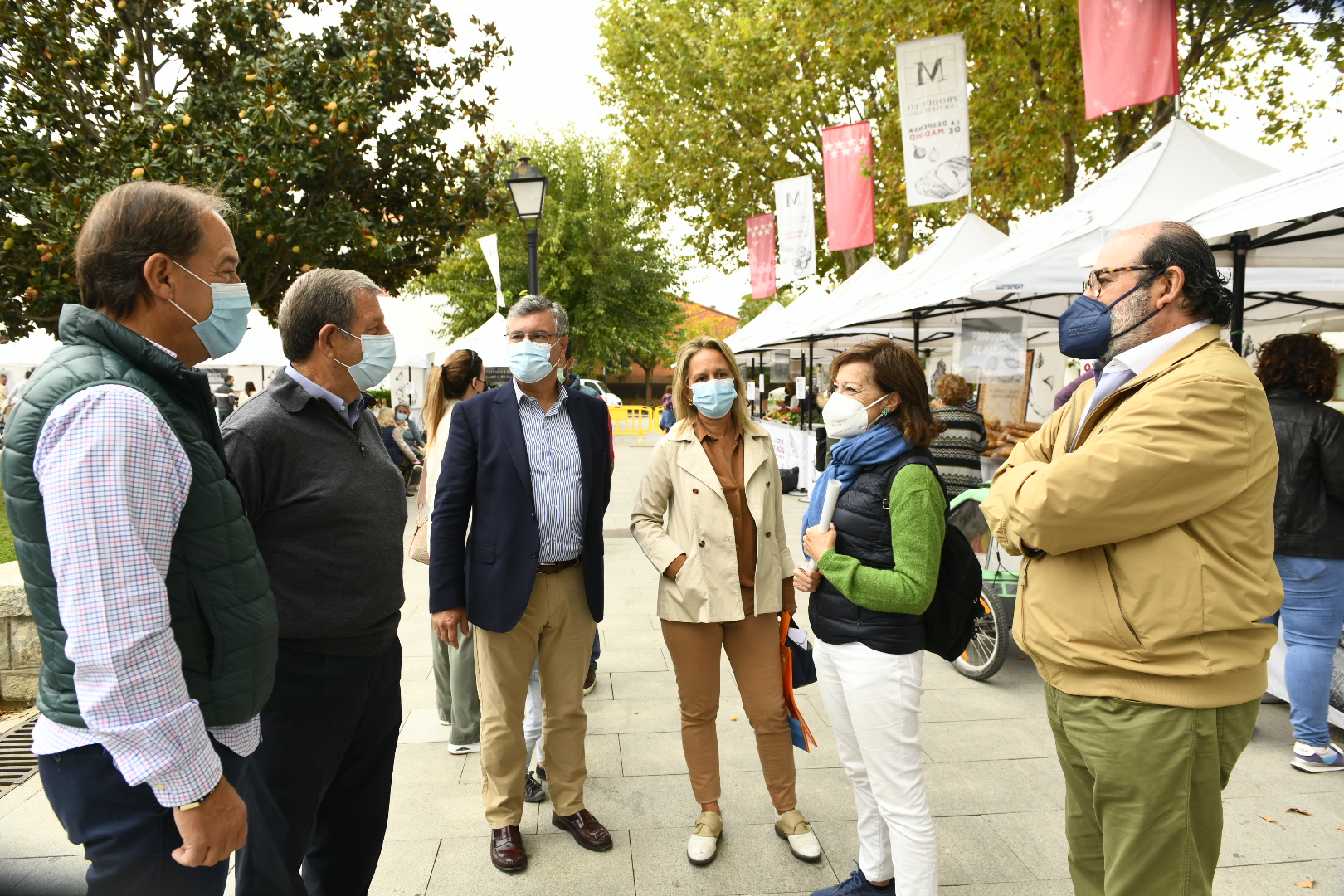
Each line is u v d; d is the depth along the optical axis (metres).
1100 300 1.74
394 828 2.94
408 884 2.60
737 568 2.70
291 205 8.07
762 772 3.13
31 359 17.05
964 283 5.86
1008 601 4.41
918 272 9.33
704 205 21.41
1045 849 2.76
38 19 7.67
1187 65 10.14
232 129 7.58
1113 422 1.61
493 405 2.79
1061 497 1.58
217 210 1.63
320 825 2.15
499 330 11.71
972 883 2.56
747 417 2.87
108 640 1.23
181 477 1.39
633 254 29.41
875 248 18.80
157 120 7.49
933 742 3.65
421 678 4.51
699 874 2.65
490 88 9.69
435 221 9.62
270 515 1.88
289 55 8.09
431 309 20.33
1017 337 6.84
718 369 2.74
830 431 2.33
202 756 1.32
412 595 6.33
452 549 2.71
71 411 1.27
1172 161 5.51
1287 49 10.94
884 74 16.47
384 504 2.07
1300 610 3.27
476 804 3.12
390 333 2.11
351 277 2.04
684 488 2.77
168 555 1.36
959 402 5.45
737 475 2.81
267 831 1.88
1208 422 1.51
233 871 2.62
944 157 9.33
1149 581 1.55
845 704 2.38
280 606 1.86
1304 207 3.03
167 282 1.46
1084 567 1.65
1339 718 3.49
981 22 11.68
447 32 9.20
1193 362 1.59
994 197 13.96
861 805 2.42
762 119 18.73
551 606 2.76
